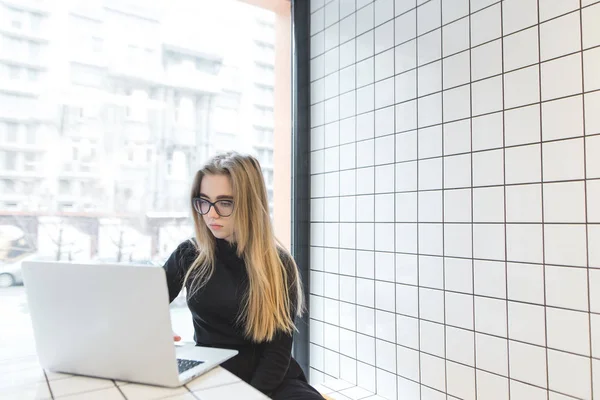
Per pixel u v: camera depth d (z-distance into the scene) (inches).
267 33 95.4
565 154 51.8
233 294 49.0
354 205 80.3
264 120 94.7
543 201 53.7
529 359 54.7
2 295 63.8
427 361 66.8
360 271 78.7
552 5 53.2
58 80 70.1
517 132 56.4
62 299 33.1
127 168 76.9
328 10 87.8
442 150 65.4
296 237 91.1
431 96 67.2
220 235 50.0
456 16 63.8
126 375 33.4
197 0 85.9
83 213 72.1
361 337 78.1
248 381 47.8
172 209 81.8
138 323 31.6
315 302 88.9
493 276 58.6
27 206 66.7
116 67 76.0
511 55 57.2
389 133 73.9
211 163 50.6
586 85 50.1
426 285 67.2
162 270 30.4
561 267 51.9
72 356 34.5
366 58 78.9
